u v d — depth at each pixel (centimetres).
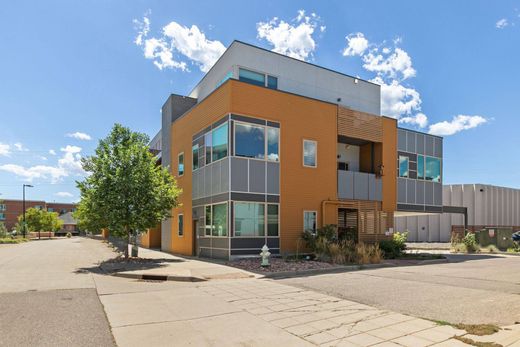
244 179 1678
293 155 1845
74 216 2634
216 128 1800
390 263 1578
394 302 805
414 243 4009
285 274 1245
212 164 1822
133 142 1697
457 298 843
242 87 1719
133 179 1593
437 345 516
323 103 1988
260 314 711
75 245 3472
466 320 650
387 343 532
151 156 1730
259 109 1756
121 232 1647
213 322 656
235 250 1627
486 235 2553
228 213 1634
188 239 2064
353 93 2434
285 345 536
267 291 948
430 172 2520
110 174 1600
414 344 523
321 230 1766
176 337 573
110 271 1320
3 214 9425
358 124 2127
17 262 1716
